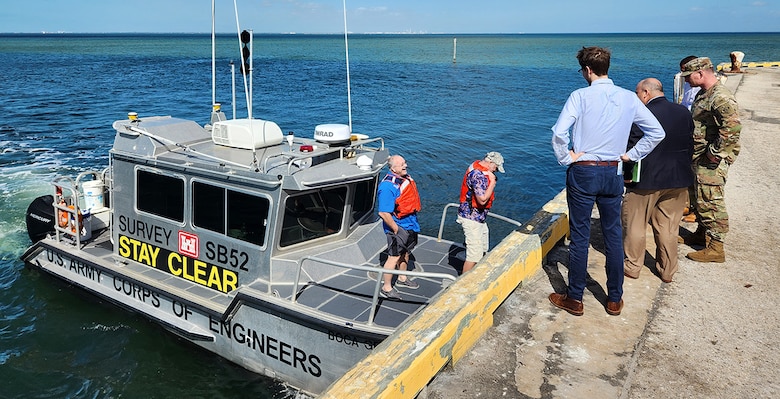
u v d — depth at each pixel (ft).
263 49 406.41
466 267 19.53
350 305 19.44
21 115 85.40
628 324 13.05
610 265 13.04
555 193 48.44
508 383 10.83
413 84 139.85
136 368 22.38
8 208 40.06
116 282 24.77
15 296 27.94
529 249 15.25
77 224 26.17
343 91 123.54
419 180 51.29
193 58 273.95
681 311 13.62
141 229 24.27
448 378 11.00
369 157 22.94
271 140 23.65
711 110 15.46
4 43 526.98
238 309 20.86
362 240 22.80
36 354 23.41
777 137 39.24
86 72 178.19
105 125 77.97
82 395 20.98
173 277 23.70
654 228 15.10
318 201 21.16
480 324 12.31
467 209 19.03
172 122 25.00
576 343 12.23
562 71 185.16
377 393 8.82
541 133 75.00
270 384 20.97
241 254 21.22
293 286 20.31
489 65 217.77
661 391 10.59
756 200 23.43
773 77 88.38
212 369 22.09
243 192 20.58
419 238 26.07
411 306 19.48
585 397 10.41
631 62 227.40
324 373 19.22
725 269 16.12
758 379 10.93
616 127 11.85
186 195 22.25
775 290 14.73
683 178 13.93
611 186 12.17
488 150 64.28
